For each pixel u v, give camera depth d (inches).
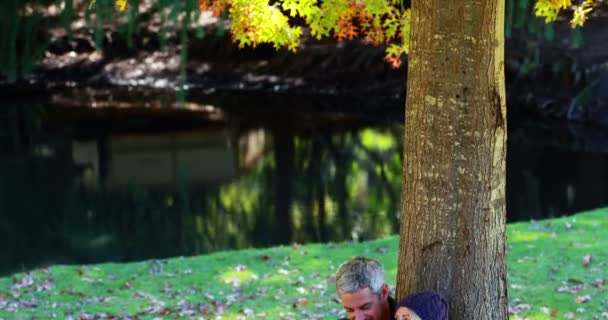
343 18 282.8
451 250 185.9
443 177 183.9
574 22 275.6
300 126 904.3
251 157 785.6
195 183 700.7
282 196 639.1
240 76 1059.3
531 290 319.9
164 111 980.6
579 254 360.5
